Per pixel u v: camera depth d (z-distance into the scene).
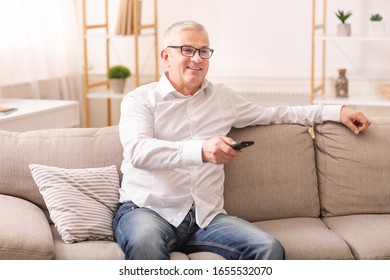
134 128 2.13
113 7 4.63
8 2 3.76
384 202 2.40
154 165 2.03
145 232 1.96
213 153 1.92
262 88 4.34
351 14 3.80
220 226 2.11
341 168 2.41
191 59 2.21
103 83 4.42
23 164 2.31
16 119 3.09
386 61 4.15
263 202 2.37
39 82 4.12
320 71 4.27
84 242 2.10
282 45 4.32
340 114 2.45
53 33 4.19
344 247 2.09
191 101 2.28
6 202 2.17
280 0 4.27
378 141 2.43
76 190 2.21
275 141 2.42
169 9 4.48
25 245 1.90
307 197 2.40
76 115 3.60
